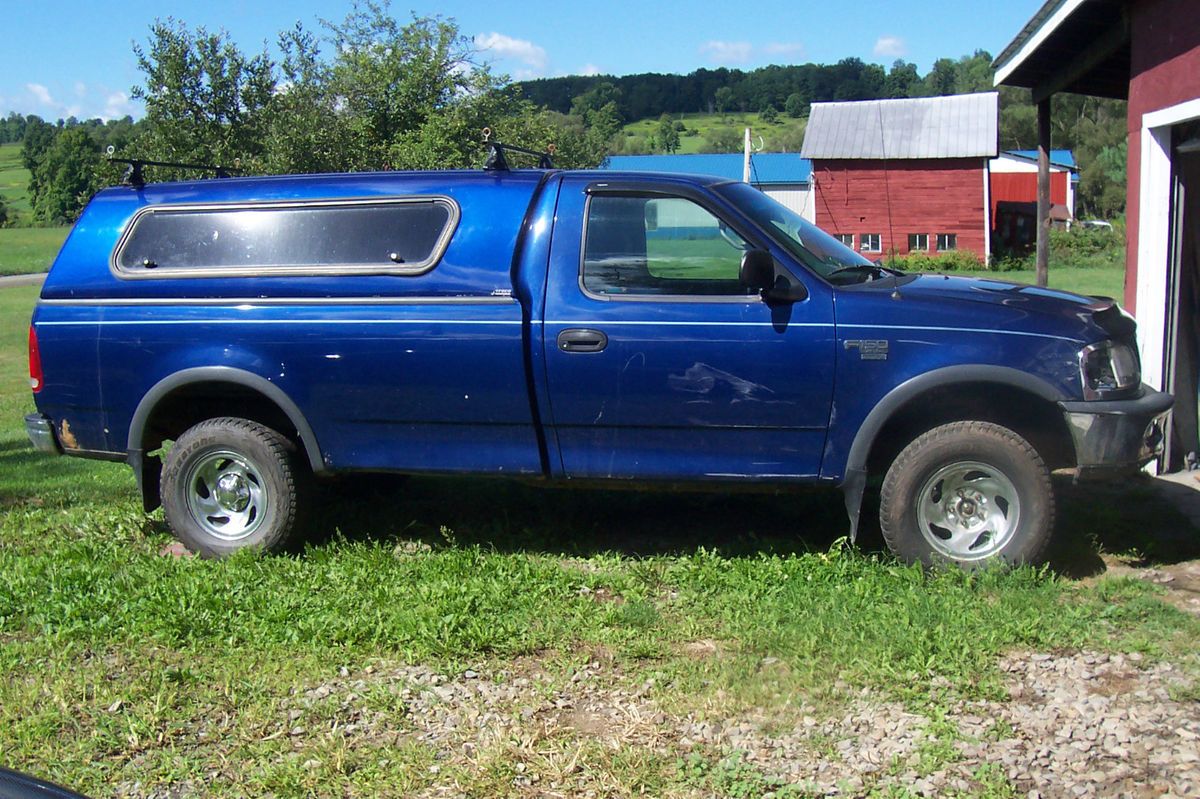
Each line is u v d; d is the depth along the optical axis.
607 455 5.48
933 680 4.16
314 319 5.65
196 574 5.55
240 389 5.91
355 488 6.89
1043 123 11.62
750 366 5.21
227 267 5.83
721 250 5.34
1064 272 35.78
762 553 5.56
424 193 5.68
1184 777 3.42
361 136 21.11
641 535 6.12
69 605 5.10
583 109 104.06
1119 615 4.68
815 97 116.62
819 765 3.61
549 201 5.53
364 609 5.04
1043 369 5.04
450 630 4.73
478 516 6.54
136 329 5.89
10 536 6.51
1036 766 3.52
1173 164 6.98
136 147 17.19
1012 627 4.52
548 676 4.38
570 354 5.35
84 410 6.05
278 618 4.93
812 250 5.51
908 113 42.47
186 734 3.98
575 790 3.51
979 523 5.23
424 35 22.55
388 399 5.63
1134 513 6.20
